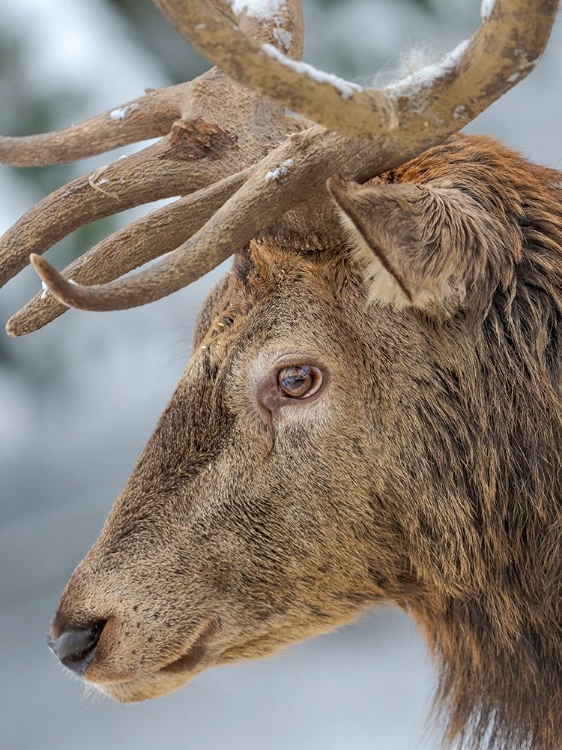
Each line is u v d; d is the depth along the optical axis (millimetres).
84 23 9688
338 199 5594
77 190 5770
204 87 5789
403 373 5707
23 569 9648
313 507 5734
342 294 5719
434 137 5566
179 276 5605
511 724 5781
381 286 5684
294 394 5727
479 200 5707
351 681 7680
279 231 5730
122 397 10680
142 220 5730
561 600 5727
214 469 5746
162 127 5816
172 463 5762
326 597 5766
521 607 5738
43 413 10688
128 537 5770
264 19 5758
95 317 10383
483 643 5773
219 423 5746
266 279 5738
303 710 7406
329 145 5656
